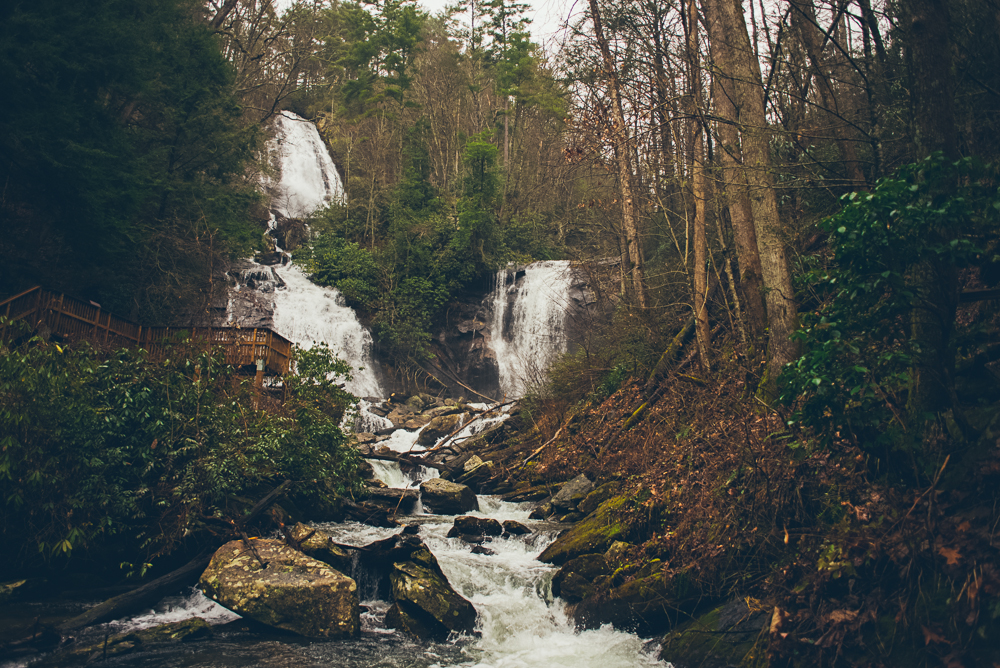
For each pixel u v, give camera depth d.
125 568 9.08
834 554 5.87
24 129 14.62
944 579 5.05
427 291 32.94
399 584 8.38
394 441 20.84
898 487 5.87
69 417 8.79
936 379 5.80
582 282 30.28
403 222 34.75
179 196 22.06
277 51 32.09
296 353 13.89
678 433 11.91
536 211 37.44
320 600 7.84
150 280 21.22
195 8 26.14
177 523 9.17
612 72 12.59
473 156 34.66
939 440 5.75
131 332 15.04
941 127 5.94
